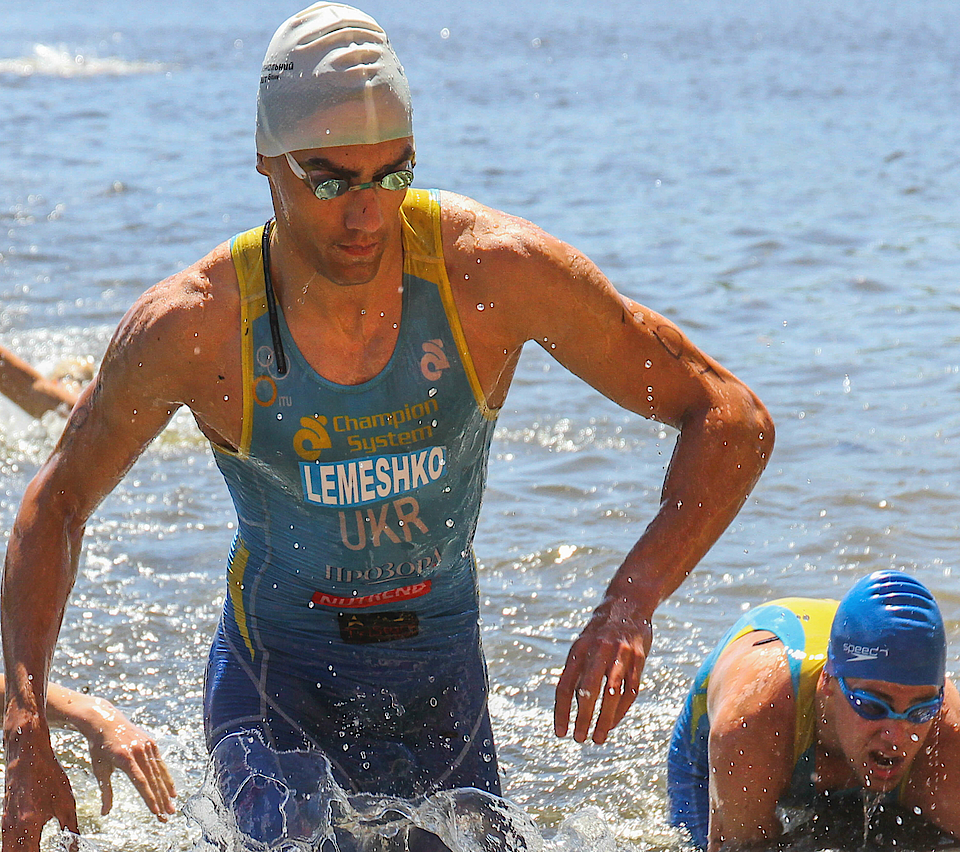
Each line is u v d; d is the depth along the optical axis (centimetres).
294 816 394
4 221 1733
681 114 3017
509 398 1038
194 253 1541
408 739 448
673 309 1262
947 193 1889
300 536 410
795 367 1079
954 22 7825
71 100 3356
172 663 650
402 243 380
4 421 988
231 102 3300
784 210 1772
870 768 475
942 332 1171
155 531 803
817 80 3897
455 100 3338
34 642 386
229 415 389
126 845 500
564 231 1644
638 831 516
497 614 692
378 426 386
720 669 517
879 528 768
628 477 872
